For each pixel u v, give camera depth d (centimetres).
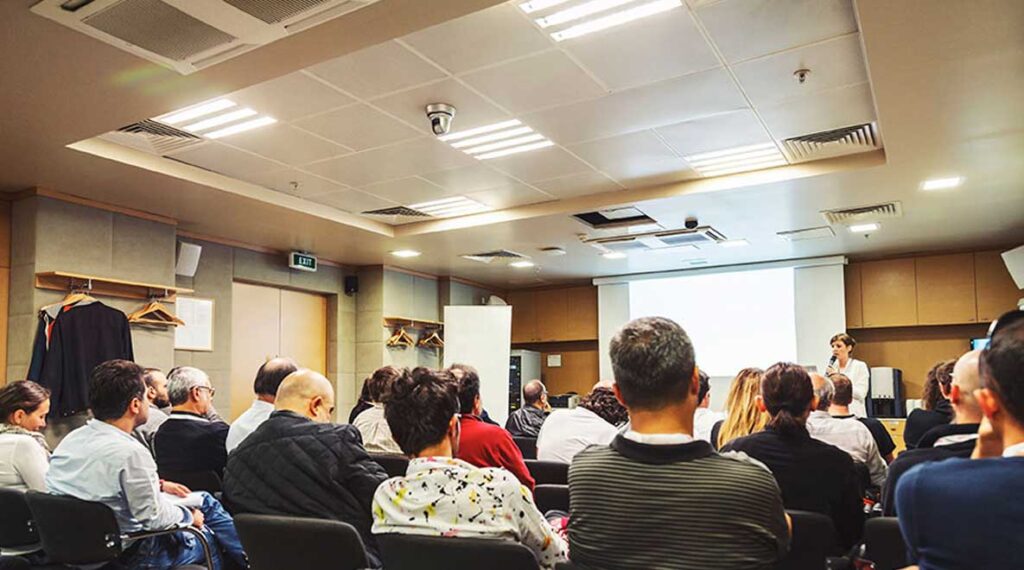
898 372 812
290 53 312
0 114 380
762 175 547
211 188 530
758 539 132
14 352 509
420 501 169
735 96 402
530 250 809
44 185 513
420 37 329
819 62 361
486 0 274
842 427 313
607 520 139
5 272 520
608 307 1012
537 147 486
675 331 149
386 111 416
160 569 263
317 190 585
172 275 613
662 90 394
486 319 820
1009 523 104
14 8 272
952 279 823
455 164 521
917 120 413
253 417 332
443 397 183
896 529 190
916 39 315
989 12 293
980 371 117
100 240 555
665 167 539
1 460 286
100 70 328
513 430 527
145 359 582
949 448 196
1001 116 406
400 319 893
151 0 264
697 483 134
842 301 852
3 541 265
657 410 146
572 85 384
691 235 726
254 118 425
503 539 161
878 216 655
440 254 823
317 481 211
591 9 307
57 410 498
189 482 322
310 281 827
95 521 229
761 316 903
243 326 763
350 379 873
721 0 301
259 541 188
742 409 298
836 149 501
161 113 381
